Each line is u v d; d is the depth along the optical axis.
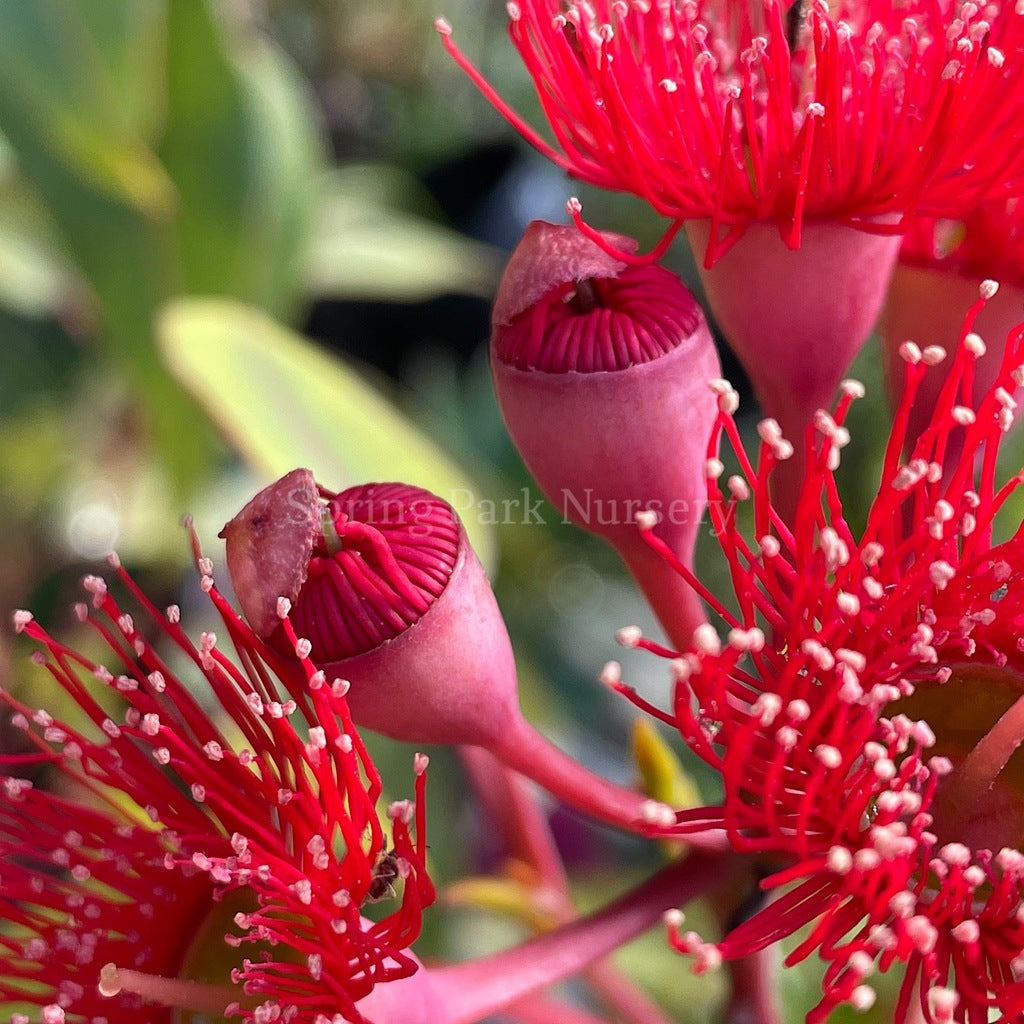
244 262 0.18
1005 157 0.13
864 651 0.13
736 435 0.13
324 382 0.16
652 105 0.13
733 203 0.13
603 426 0.13
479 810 0.19
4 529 0.22
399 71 0.33
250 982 0.12
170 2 0.17
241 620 0.13
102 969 0.12
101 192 0.18
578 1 0.13
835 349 0.14
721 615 0.13
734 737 0.12
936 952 0.12
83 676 0.18
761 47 0.13
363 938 0.12
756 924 0.12
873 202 0.13
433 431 0.25
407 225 0.26
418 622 0.12
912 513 0.13
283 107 0.18
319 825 0.13
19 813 0.13
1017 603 0.13
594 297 0.13
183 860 0.13
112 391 0.22
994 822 0.13
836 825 0.12
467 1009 0.13
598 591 0.26
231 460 0.22
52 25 0.17
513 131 0.33
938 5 0.13
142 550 0.21
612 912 0.13
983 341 0.14
